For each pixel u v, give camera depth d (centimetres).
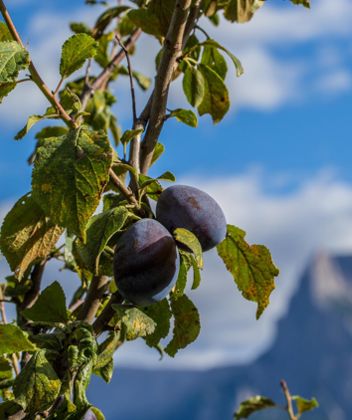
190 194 380
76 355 348
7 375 409
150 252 352
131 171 382
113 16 671
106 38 723
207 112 514
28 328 429
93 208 329
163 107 405
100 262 380
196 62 486
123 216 352
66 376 351
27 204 379
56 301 423
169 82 405
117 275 354
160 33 478
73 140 338
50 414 346
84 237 328
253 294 426
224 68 548
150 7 477
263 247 419
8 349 333
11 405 343
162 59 405
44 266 501
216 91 509
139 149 399
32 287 500
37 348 348
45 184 331
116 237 379
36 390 336
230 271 427
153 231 357
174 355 412
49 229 382
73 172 332
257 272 423
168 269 354
